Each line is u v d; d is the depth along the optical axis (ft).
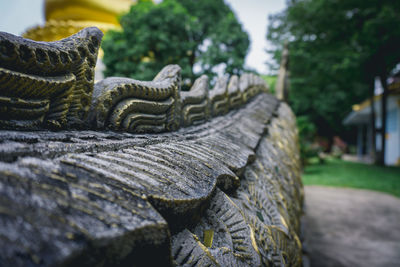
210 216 1.95
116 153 1.65
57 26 15.02
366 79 24.59
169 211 1.45
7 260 0.78
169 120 2.75
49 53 1.50
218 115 4.23
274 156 4.40
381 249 6.83
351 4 20.81
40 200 0.97
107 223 1.03
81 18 19.39
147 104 2.36
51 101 1.66
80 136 1.68
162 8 11.36
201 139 2.88
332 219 9.29
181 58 12.23
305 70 25.66
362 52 21.88
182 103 3.13
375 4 20.30
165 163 1.81
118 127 2.13
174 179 1.67
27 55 1.36
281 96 10.73
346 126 40.45
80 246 0.89
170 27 11.47
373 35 20.31
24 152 1.19
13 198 0.92
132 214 1.15
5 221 0.85
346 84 26.81
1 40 1.25
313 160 26.84
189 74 11.27
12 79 1.33
